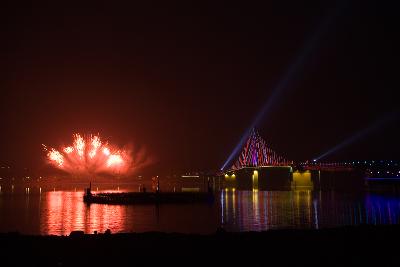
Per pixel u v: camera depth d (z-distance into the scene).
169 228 51.47
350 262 24.45
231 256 26.17
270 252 27.09
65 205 85.44
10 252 26.72
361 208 79.44
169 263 24.72
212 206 84.06
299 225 54.12
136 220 60.19
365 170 163.12
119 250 27.38
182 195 95.25
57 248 27.72
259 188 178.62
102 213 69.81
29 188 181.88
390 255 25.98
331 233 32.94
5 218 62.62
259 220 59.97
